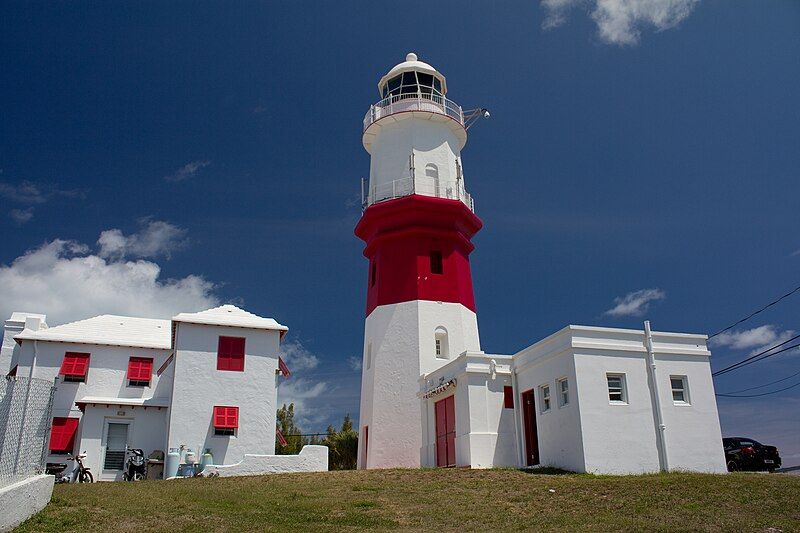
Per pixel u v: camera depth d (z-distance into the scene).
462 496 18.98
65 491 18.62
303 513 16.64
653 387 24.30
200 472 27.33
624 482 19.64
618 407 23.69
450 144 38.72
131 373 34.91
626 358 24.36
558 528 14.77
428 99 39.25
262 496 19.25
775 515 15.65
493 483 20.97
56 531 13.34
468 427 27.09
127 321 37.66
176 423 30.70
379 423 33.47
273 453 31.67
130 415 32.66
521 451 26.91
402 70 39.78
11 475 13.63
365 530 14.80
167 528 14.33
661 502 17.02
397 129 38.31
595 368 23.84
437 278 35.25
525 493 19.00
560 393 24.73
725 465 24.28
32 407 14.83
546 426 25.30
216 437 31.05
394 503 18.17
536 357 26.33
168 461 29.86
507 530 14.76
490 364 27.91
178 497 18.73
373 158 39.59
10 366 35.66
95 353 35.00
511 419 27.64
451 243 36.25
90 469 31.38
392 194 36.94
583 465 22.69
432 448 30.78
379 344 34.78
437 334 34.56
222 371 32.00
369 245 37.28
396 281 35.34
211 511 16.56
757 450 28.45
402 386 33.41
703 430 24.44
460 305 35.12
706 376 25.16
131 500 17.69
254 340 33.00
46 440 15.84
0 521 12.41
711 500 17.11
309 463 27.92
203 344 32.16
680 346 25.17
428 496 19.11
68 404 33.78
